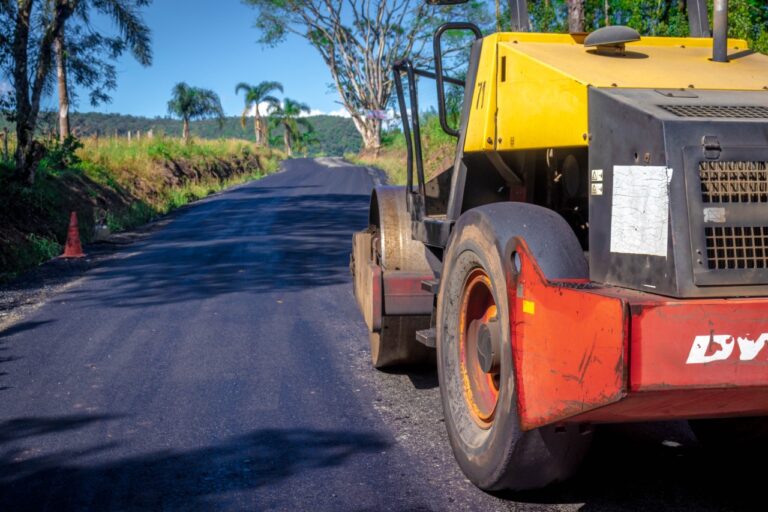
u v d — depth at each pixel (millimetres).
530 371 3178
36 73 18297
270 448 4430
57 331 7742
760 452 3963
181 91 56875
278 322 8000
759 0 11281
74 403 5387
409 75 5090
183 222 20109
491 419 3689
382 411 5082
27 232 15359
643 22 13578
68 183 21266
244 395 5492
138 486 3934
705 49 4195
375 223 6340
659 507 3531
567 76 3428
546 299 3055
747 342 2648
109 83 20828
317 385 5719
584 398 2826
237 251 13898
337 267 11945
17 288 10422
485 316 3885
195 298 9438
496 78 3984
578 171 3770
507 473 3432
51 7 18562
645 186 2863
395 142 66125
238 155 49969
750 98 3217
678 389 2621
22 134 17766
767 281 2766
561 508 3545
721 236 2770
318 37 63625
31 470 4191
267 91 96375
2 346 7160
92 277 11320
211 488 3883
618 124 3033
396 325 5516
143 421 4969
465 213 3904
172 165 33500
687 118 2846
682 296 2699
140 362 6469
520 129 3781
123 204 22969
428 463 4148
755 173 2826
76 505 3719
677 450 4285
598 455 4211
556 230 3297
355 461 4203
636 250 2889
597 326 2740
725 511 3479
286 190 32688
